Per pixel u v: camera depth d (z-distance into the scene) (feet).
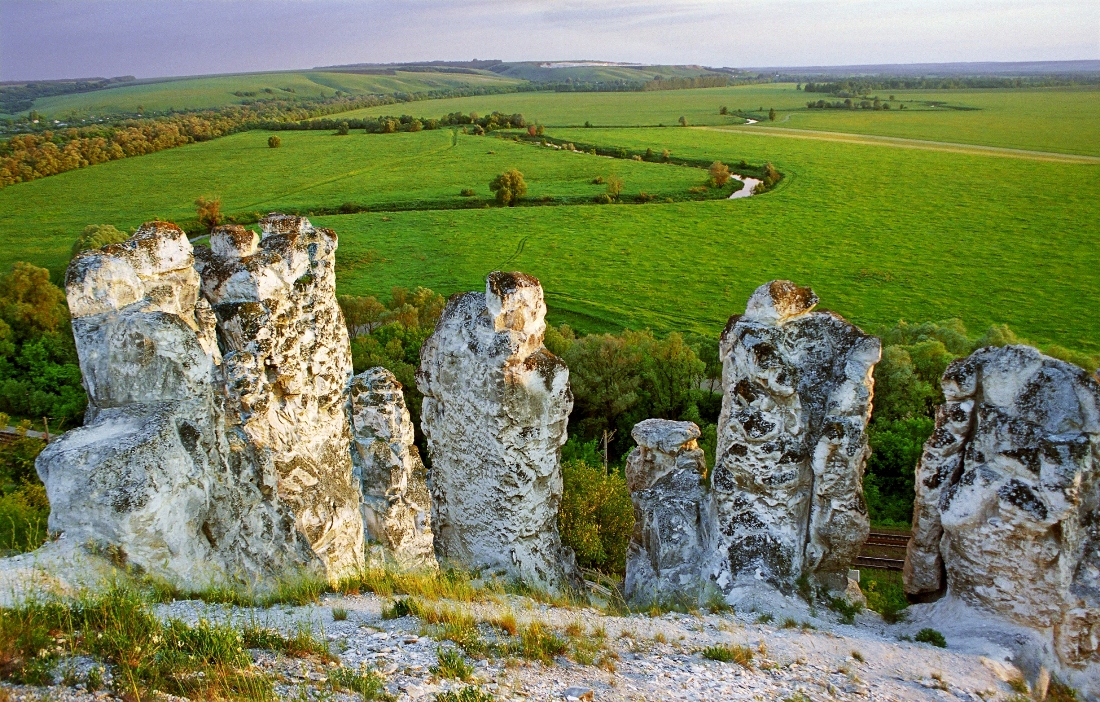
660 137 566.36
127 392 33.12
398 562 45.14
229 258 40.86
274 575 37.09
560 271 276.00
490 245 305.12
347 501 43.27
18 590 27.43
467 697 25.59
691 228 333.83
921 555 41.45
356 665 27.73
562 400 44.34
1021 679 34.58
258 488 37.96
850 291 254.68
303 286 41.50
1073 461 35.09
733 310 238.27
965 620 38.75
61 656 23.77
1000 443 36.83
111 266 33.45
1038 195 370.12
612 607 41.39
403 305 205.36
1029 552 36.55
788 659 34.14
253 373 38.37
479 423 43.93
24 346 169.17
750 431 40.57
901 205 362.94
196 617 29.63
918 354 139.44
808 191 393.91
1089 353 186.60
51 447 30.37
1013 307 237.04
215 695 23.48
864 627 39.73
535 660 30.71
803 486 41.47
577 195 384.06
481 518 46.14
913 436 107.96
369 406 45.37
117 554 30.27
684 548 44.47
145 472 30.42
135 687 22.57
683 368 147.23
